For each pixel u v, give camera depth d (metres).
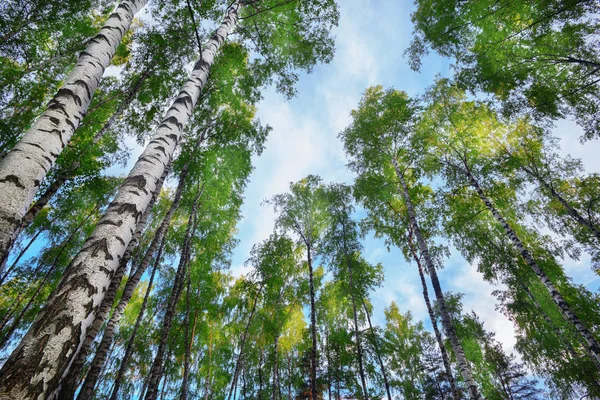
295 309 18.62
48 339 1.43
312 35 8.80
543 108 9.52
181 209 12.83
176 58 9.46
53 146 2.30
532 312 12.53
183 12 8.09
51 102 2.54
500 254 12.58
